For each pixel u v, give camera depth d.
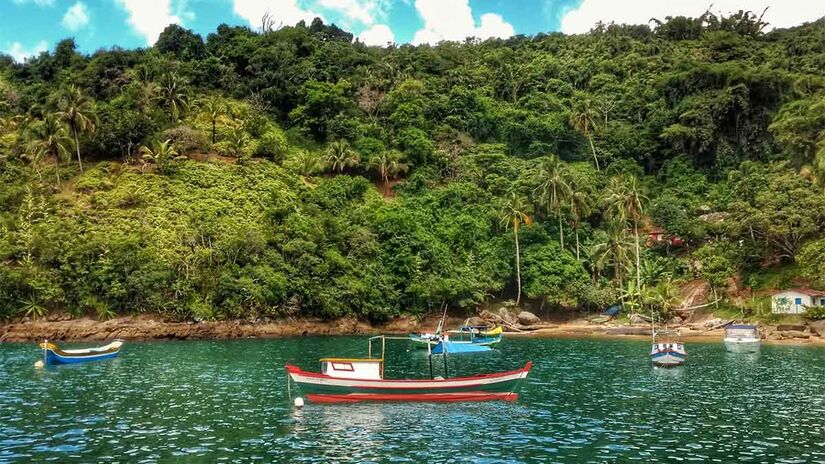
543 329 89.62
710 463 22.48
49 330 71.50
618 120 145.38
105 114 108.00
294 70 137.50
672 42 178.12
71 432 26.97
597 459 23.11
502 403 34.62
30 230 80.12
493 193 114.94
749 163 115.50
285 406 33.38
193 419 29.89
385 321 91.12
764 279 87.44
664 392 37.94
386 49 182.12
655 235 111.69
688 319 89.94
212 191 96.69
